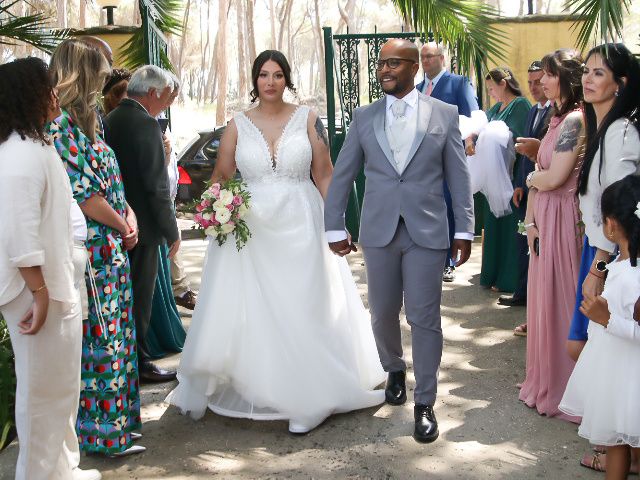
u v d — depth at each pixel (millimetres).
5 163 2713
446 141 3838
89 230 3412
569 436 3785
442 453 3637
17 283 2803
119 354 3533
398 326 4145
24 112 2754
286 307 3904
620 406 2873
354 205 8703
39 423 2959
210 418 4121
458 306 6227
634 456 3326
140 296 4520
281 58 4090
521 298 6160
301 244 3990
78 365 3068
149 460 3639
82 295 3301
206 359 3969
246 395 3963
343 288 4223
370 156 3883
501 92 6602
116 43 8711
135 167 4289
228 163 4211
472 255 8109
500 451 3645
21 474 2963
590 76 3482
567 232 3955
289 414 3883
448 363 4906
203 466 3568
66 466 3104
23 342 2881
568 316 3980
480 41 6055
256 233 3988
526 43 8984
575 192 3713
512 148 6316
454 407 4184
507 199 6234
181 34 8250
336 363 3998
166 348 5160
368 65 8836
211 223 3916
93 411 3547
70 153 3322
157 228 4422
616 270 2883
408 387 4465
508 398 4293
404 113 3846
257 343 3920
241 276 3990
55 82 3350
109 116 4336
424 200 3793
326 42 8680
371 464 3547
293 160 4043
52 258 2867
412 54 3799
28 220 2721
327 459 3611
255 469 3531
